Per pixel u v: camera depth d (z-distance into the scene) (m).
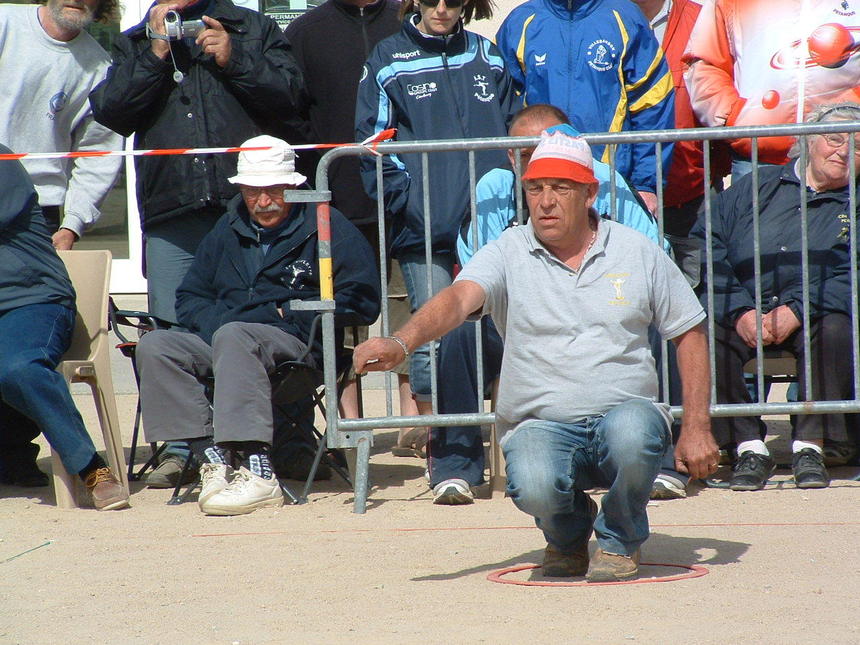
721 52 26.70
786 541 17.50
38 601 15.40
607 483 15.32
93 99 24.66
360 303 21.97
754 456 21.91
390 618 13.88
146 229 25.00
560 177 14.66
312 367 21.80
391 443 28.81
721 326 22.38
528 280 15.09
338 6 27.02
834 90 26.14
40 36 26.16
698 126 27.03
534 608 14.07
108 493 21.59
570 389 14.95
